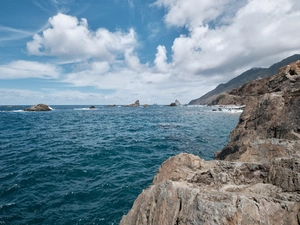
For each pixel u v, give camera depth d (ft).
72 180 35.86
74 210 26.35
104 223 23.91
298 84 35.47
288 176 13.89
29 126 113.70
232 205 11.30
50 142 69.62
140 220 15.30
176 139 74.90
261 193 13.57
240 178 16.99
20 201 28.27
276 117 31.17
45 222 23.81
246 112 46.62
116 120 156.25
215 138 76.64
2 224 23.29
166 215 13.58
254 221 10.54
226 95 442.91
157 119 163.43
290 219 10.53
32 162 45.96
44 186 33.22
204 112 247.29
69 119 163.02
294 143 22.12
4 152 55.26
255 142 25.93
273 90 42.96
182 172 20.94
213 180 16.88
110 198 29.50
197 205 12.14
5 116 183.32
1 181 34.91
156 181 23.53
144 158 50.39
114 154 53.72
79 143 67.82
